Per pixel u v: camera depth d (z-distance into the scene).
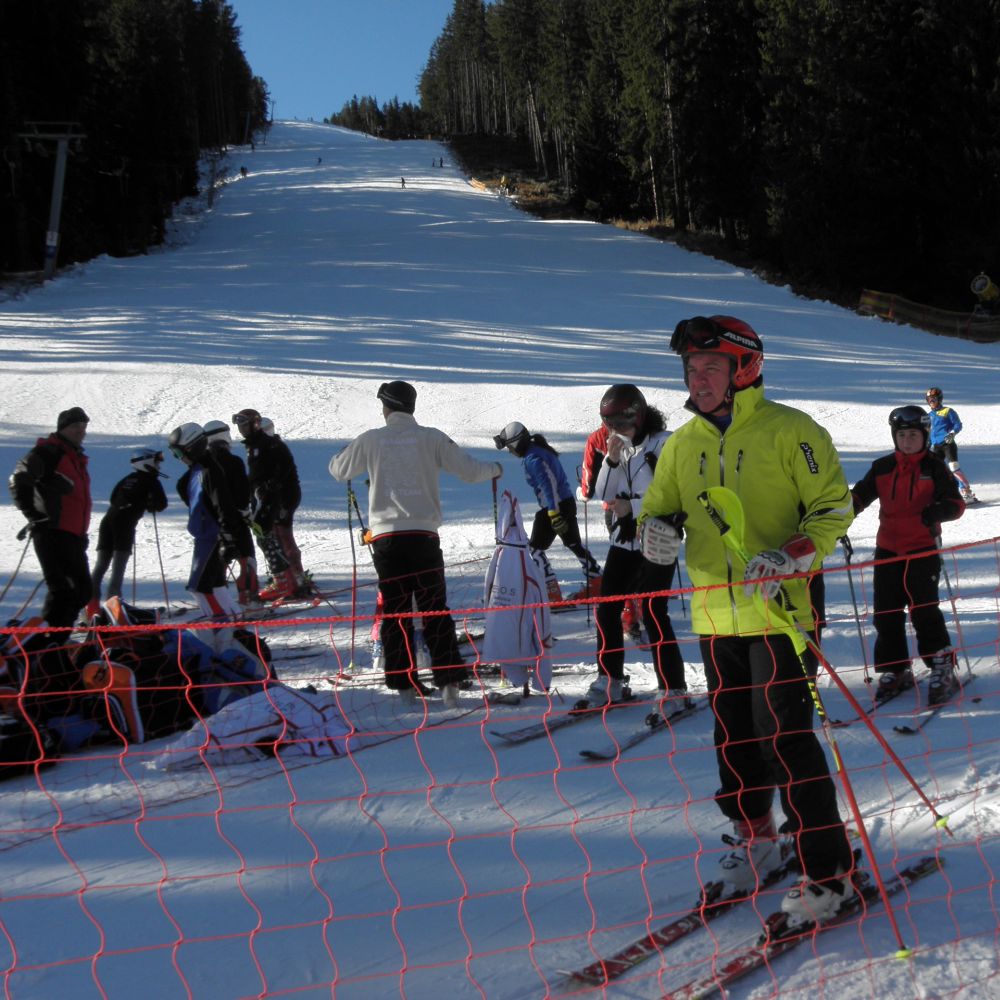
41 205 40.38
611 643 5.40
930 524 5.26
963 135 37.81
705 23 49.47
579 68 75.38
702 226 53.22
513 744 4.99
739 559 3.11
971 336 31.33
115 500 7.75
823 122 39.56
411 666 5.79
